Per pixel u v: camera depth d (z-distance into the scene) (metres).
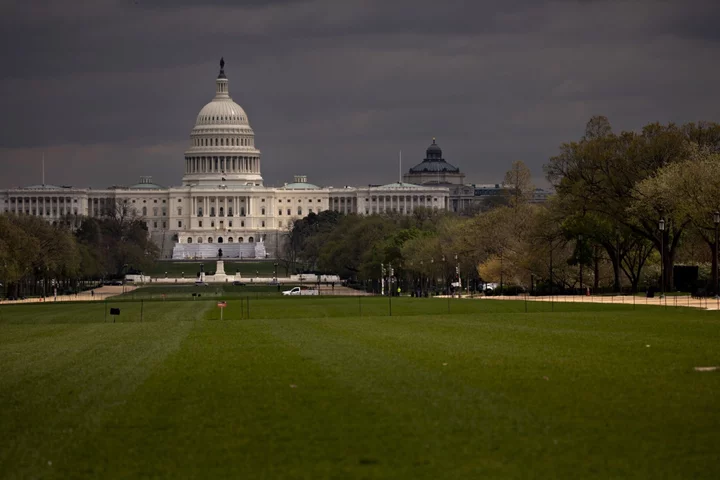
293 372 65.50
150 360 75.88
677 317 111.38
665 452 42.06
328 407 52.38
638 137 178.25
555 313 125.56
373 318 124.94
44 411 54.03
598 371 62.69
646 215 167.12
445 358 71.25
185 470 41.28
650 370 62.78
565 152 187.50
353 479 39.41
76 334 108.06
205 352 80.94
